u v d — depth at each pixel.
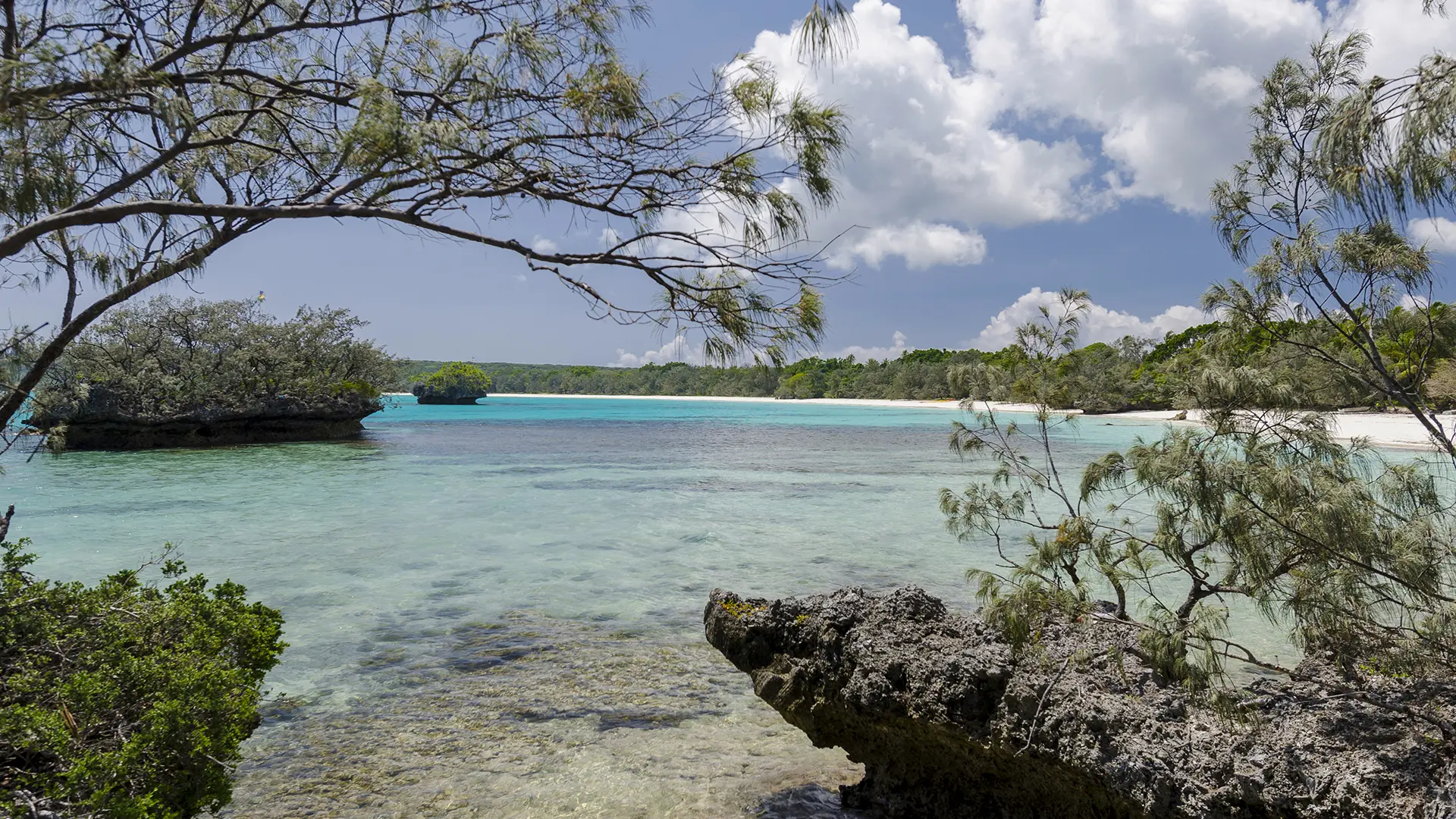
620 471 26.55
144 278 3.30
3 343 3.42
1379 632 3.88
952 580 10.90
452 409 101.31
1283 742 3.21
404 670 7.45
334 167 2.96
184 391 37.28
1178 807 3.20
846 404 119.62
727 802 4.93
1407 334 4.15
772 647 5.27
